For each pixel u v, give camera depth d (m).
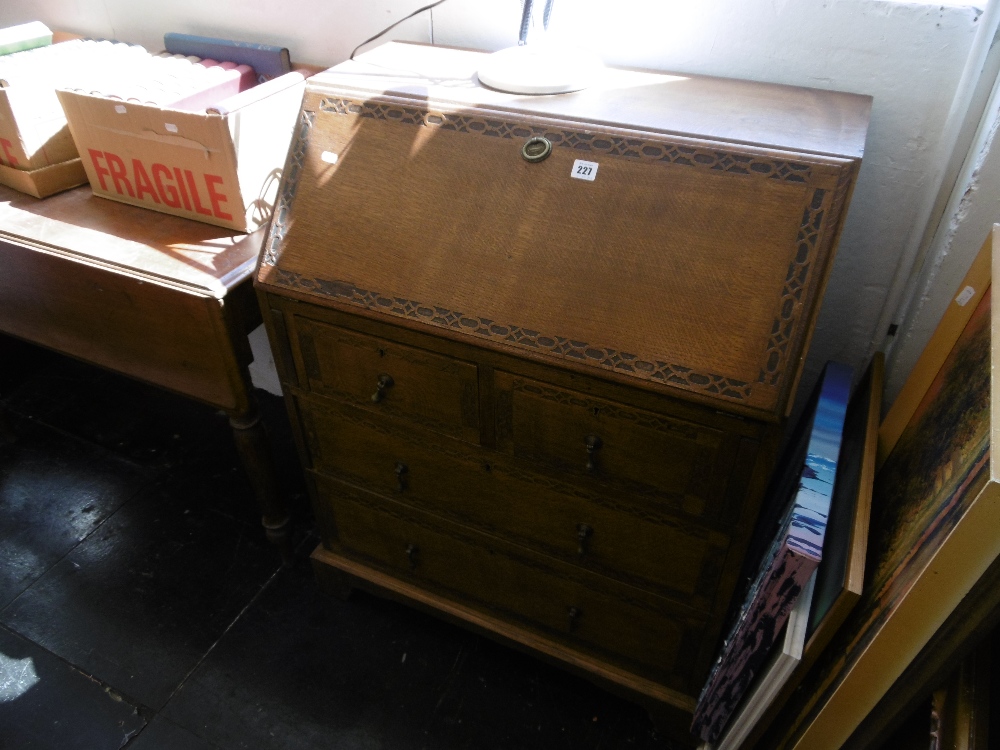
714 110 0.93
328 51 1.45
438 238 0.91
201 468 1.79
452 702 1.31
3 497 1.69
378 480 1.20
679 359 0.80
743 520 0.89
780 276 0.78
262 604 1.47
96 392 2.01
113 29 1.65
